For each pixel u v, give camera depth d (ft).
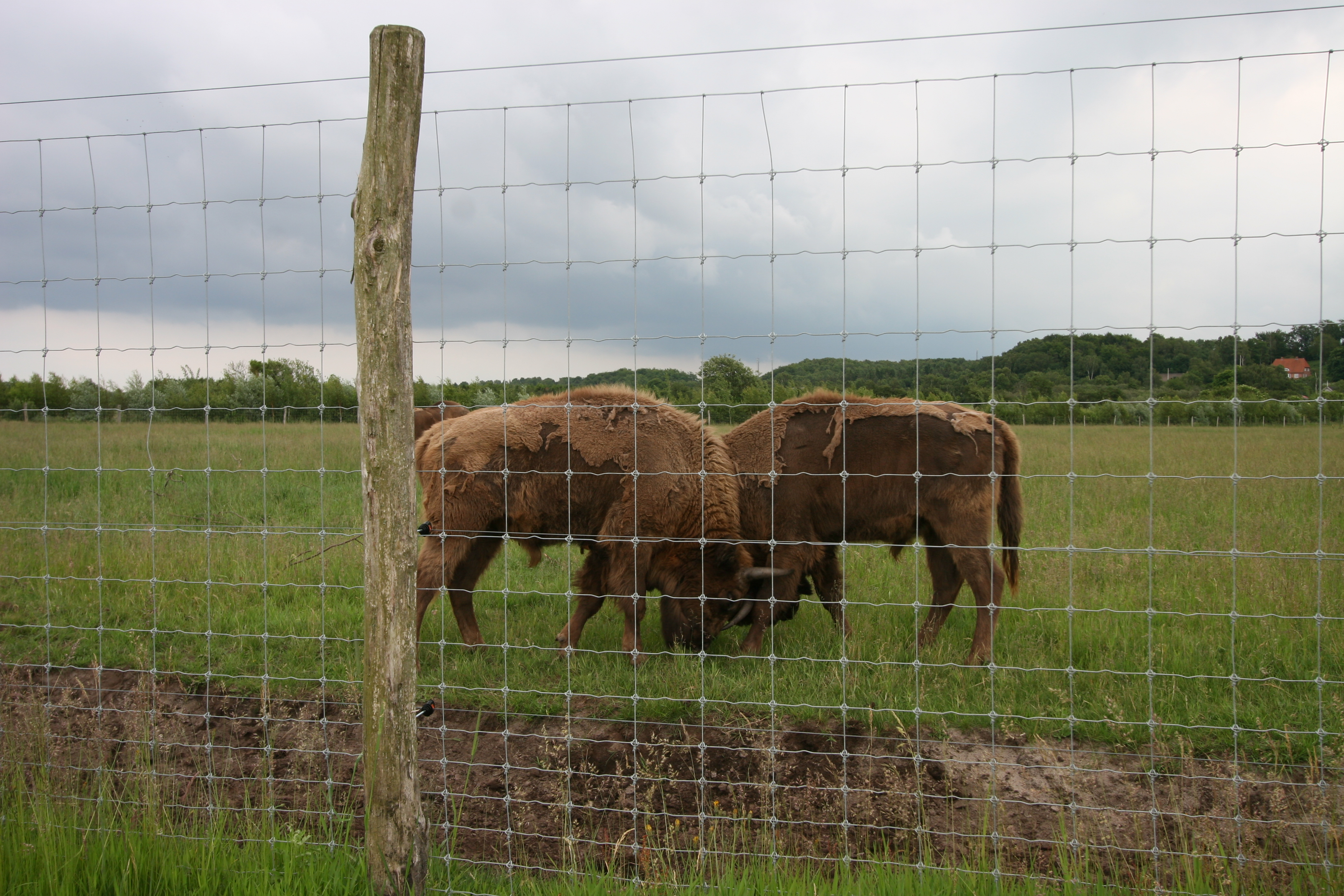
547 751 14.06
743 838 11.80
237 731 15.15
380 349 9.48
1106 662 16.44
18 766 12.94
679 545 19.17
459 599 19.13
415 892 9.93
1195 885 10.17
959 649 18.45
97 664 15.83
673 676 16.49
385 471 9.56
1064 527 26.45
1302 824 10.87
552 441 18.89
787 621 21.61
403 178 9.44
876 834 12.21
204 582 14.87
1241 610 18.04
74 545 23.82
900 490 19.07
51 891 10.03
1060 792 12.65
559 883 10.91
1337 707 13.35
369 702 9.79
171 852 10.83
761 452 19.97
